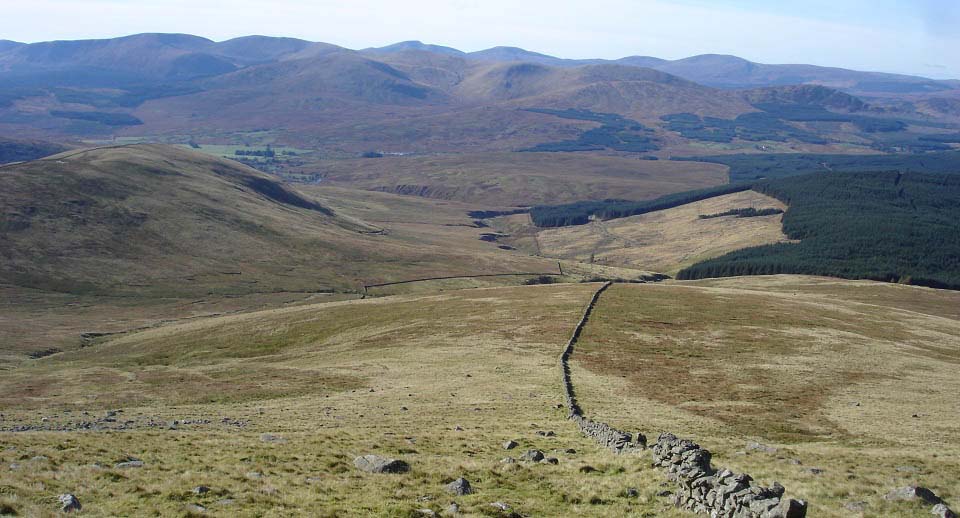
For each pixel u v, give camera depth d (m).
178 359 104.69
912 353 90.19
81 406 63.34
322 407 55.84
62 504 23.05
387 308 131.75
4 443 34.03
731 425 49.69
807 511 25.19
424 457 34.22
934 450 42.47
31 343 131.62
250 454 32.97
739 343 90.38
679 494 26.39
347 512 24.02
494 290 153.50
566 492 27.61
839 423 51.69
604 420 49.03
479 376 69.94
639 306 119.19
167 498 24.52
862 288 191.12
